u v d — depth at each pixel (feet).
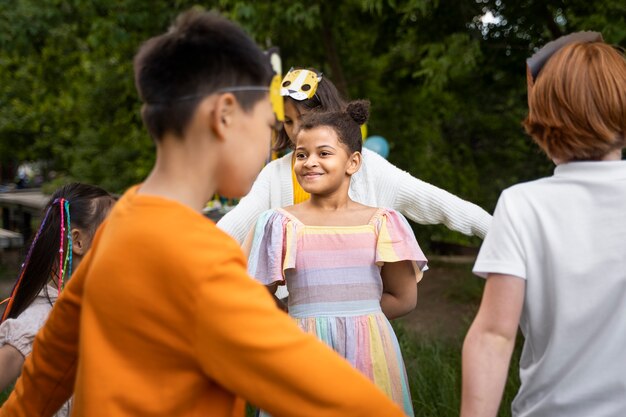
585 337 4.91
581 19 18.22
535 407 5.16
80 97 36.01
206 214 25.03
